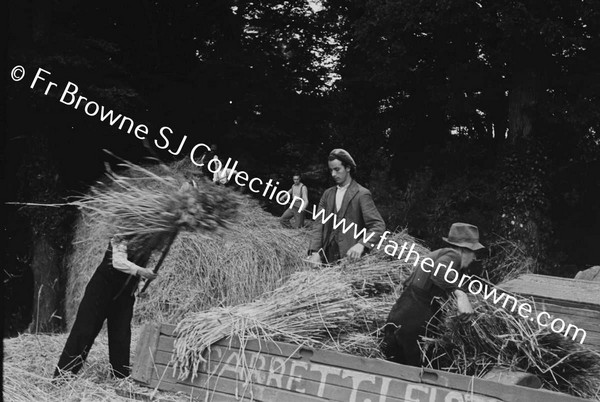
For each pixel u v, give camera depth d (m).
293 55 24.03
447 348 5.17
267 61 22.20
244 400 4.95
